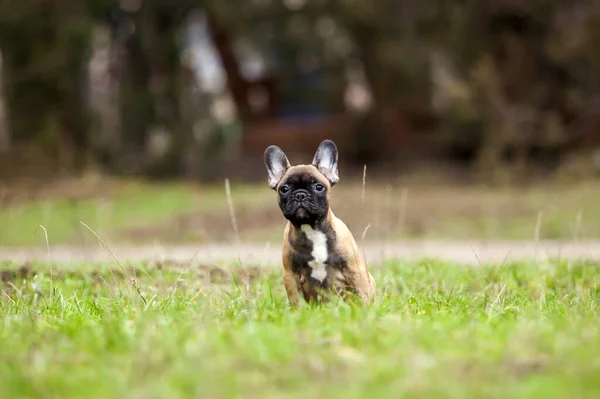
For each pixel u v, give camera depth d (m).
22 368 4.75
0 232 18.64
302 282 7.13
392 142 35.94
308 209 6.82
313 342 5.14
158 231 18.91
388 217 20.03
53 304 7.67
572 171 29.70
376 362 4.74
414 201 22.78
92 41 29.86
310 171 7.08
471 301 7.54
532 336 5.15
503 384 4.35
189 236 17.98
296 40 35.25
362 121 36.09
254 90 38.81
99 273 9.92
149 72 32.38
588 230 18.34
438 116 33.06
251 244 16.47
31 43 29.78
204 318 5.98
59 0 29.61
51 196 24.98
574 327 5.58
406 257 12.00
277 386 4.42
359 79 37.06
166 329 5.55
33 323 5.97
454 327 5.66
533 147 32.75
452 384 4.33
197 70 33.91
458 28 31.92
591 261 10.70
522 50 32.06
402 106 34.66
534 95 31.95
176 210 21.84
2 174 28.25
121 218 20.80
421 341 5.09
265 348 4.93
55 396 4.37
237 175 33.12
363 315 6.00
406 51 32.12
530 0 31.09
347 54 35.81
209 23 35.31
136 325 5.81
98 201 23.16
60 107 30.73
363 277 7.12
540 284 8.88
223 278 9.65
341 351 5.04
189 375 4.46
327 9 33.44
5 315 6.86
